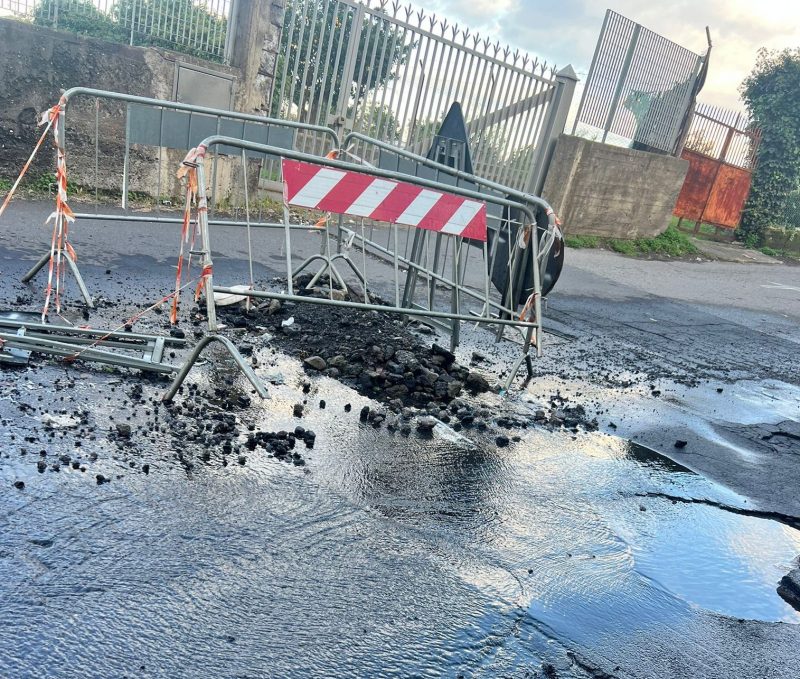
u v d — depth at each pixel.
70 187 9.74
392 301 7.56
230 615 2.52
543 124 14.12
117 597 2.49
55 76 9.32
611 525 3.78
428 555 3.14
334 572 2.88
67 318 5.08
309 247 9.50
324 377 5.00
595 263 14.16
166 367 4.38
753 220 22.67
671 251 17.89
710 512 4.17
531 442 4.69
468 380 5.53
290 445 3.84
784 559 3.77
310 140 11.87
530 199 5.96
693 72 17.55
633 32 15.84
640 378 6.84
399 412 4.68
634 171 16.69
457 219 5.64
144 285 6.30
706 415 6.06
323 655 2.43
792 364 8.80
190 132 6.36
